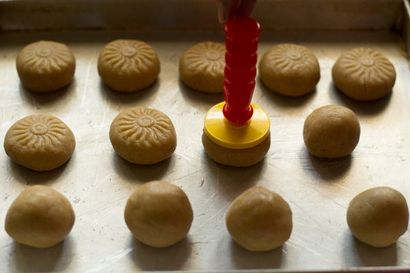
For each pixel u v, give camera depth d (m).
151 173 0.56
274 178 0.56
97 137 0.59
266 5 0.66
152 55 0.63
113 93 0.62
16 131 0.57
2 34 0.67
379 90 0.61
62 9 0.66
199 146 0.58
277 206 0.51
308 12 0.67
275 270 0.46
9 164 0.57
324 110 0.57
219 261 0.51
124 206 0.54
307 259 0.51
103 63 0.62
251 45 0.50
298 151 0.58
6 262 0.51
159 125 0.57
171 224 0.50
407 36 0.66
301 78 0.61
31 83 0.61
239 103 0.54
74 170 0.57
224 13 0.50
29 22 0.67
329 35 0.68
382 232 0.51
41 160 0.55
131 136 0.56
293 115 0.61
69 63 0.62
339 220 0.54
